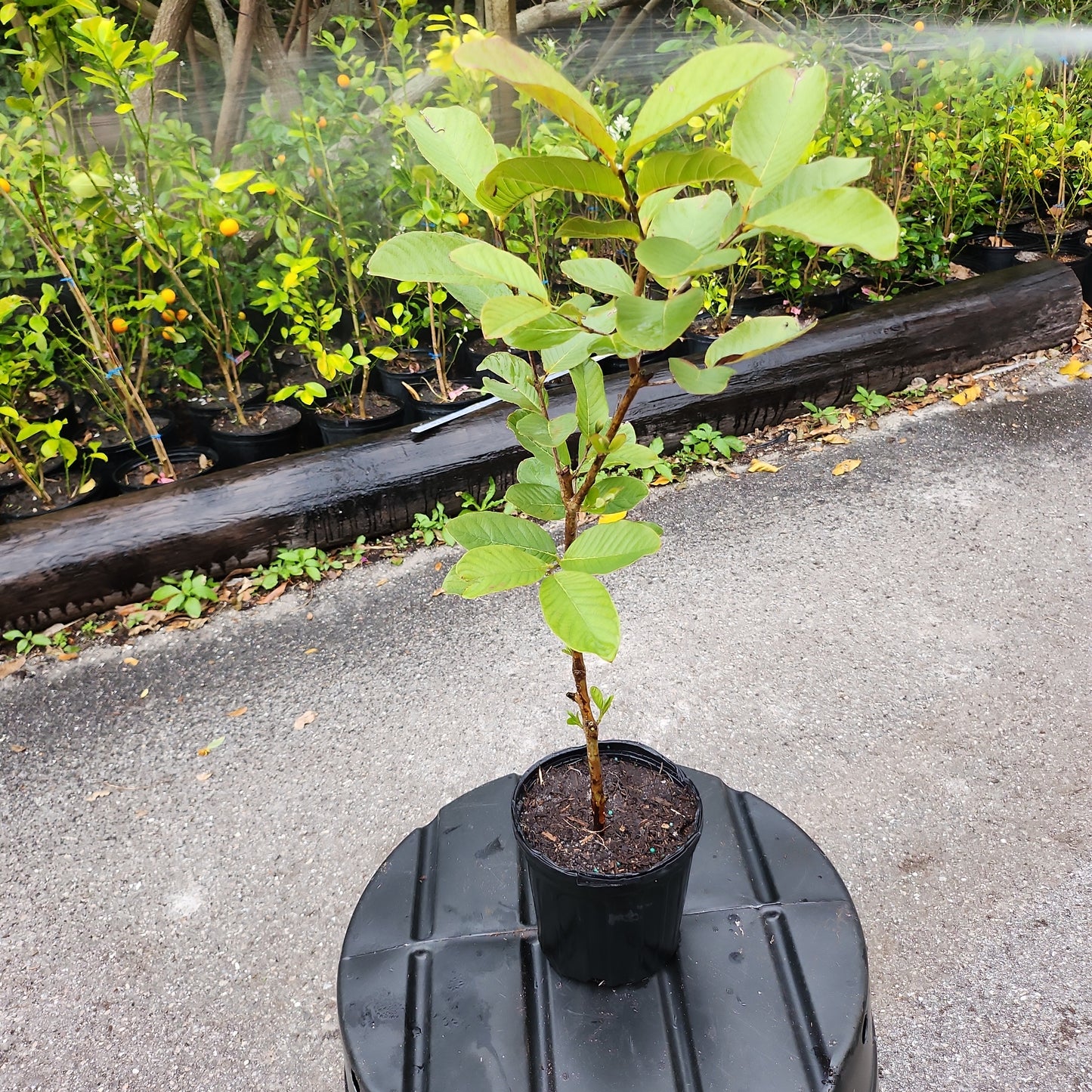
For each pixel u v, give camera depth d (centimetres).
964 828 204
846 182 75
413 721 249
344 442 332
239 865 211
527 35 508
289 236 345
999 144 486
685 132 400
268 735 248
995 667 250
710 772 222
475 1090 125
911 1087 156
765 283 473
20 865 215
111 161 326
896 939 182
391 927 149
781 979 135
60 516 296
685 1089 123
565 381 361
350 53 471
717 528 325
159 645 287
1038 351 434
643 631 275
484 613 291
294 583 313
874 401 393
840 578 293
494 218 87
